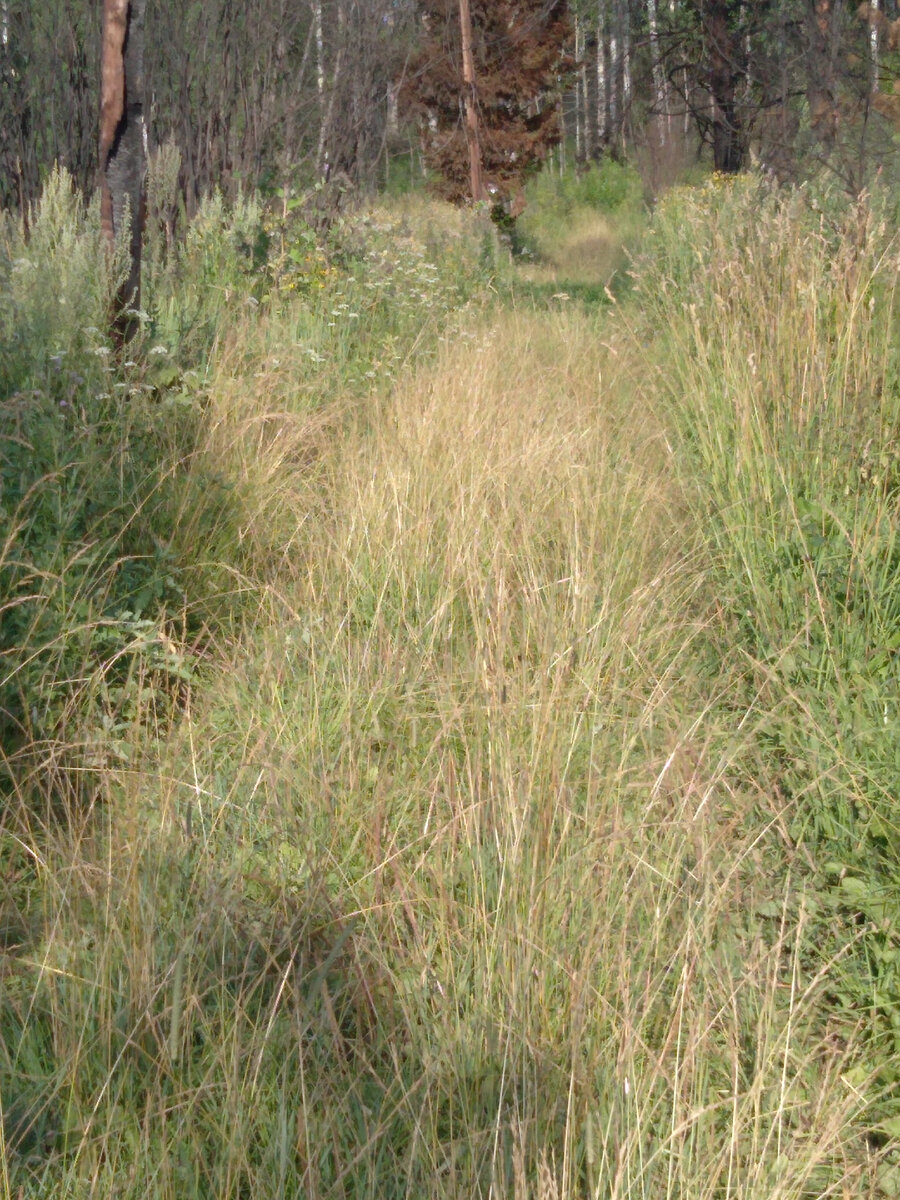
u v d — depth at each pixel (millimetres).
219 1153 2207
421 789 3344
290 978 2705
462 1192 2107
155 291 7066
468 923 2781
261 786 3389
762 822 3473
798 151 13867
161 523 4676
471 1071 2414
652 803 3035
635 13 27578
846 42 12820
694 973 2666
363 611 4582
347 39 16328
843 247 5785
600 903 2799
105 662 4086
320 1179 2170
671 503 5516
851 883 3115
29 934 2803
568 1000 2523
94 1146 2207
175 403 5574
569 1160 2199
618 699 3846
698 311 7250
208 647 4496
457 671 3982
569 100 41000
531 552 4621
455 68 25688
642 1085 2344
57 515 4020
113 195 5785
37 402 4379
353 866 3158
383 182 26828
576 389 7523
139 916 2699
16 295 5348
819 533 4668
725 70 23344
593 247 22547
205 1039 2441
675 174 26062
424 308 9719
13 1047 2504
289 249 9805
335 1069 2465
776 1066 2562
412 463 5375
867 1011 2824
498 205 23578
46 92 12547
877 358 5336
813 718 3740
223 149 13812
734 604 4676
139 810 3191
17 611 3762
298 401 6742
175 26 13383
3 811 3336
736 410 5344
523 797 3035
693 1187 2178
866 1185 2383
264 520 5230
